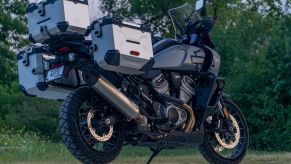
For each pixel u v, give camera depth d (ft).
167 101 27.09
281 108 85.10
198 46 29.04
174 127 26.99
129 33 24.77
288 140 83.92
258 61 92.89
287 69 84.12
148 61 25.26
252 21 106.73
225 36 103.40
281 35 86.79
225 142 29.37
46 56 26.40
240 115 30.35
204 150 29.14
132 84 26.17
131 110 25.29
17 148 59.88
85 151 24.59
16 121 111.04
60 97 27.20
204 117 28.19
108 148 25.50
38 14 25.26
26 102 115.44
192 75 28.50
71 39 24.91
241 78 90.17
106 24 24.31
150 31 25.57
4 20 118.11
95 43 24.53
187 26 29.25
